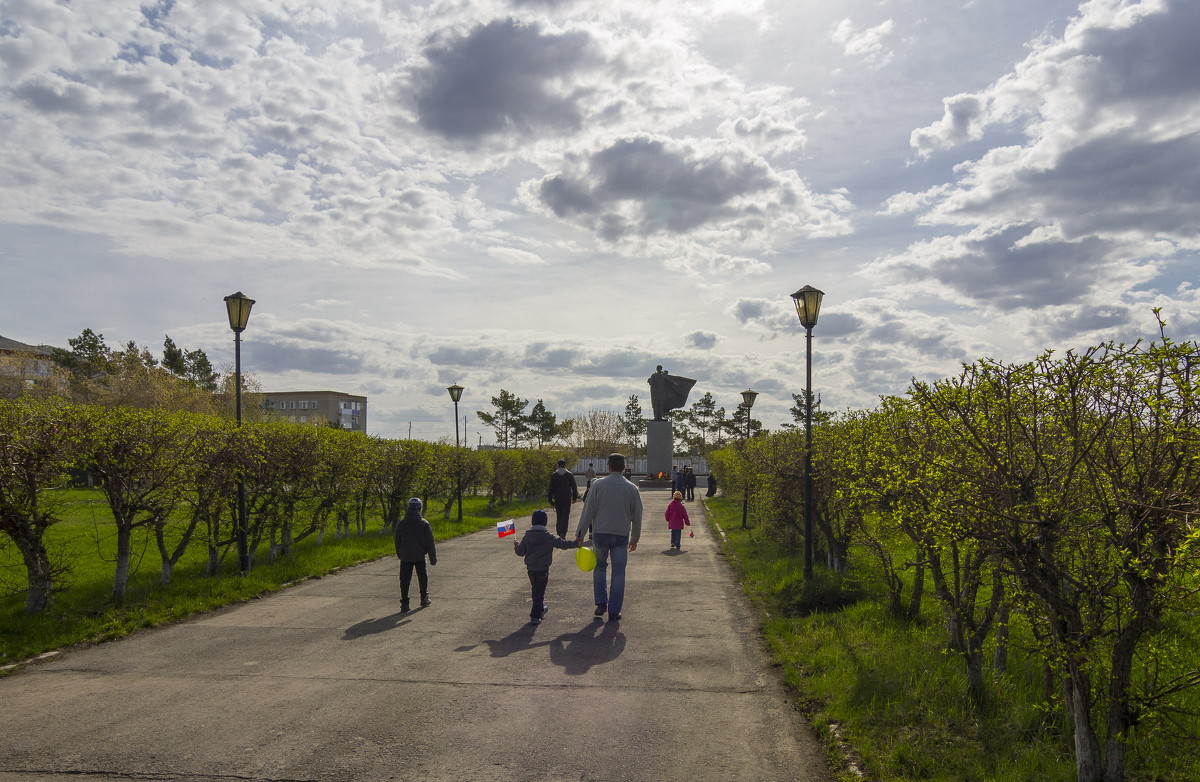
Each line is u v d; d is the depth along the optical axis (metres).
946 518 4.59
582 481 51.03
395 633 8.27
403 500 18.78
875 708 5.71
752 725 5.48
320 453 13.41
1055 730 5.30
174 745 5.01
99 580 11.12
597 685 6.38
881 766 4.72
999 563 4.90
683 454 73.06
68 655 7.37
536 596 8.75
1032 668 6.54
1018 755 4.88
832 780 4.60
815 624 8.52
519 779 4.53
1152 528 3.71
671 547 15.98
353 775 4.55
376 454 16.72
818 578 10.47
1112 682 4.03
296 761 4.75
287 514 12.73
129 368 48.97
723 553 15.25
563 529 17.52
